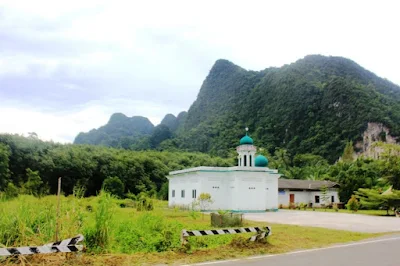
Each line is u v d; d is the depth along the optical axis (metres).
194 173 44.97
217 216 22.48
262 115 167.25
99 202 14.90
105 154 87.00
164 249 13.52
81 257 11.18
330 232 20.64
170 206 50.03
